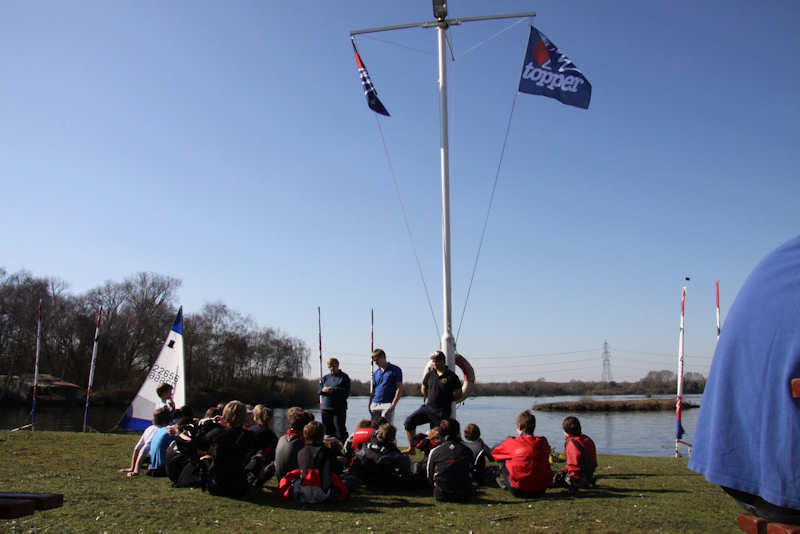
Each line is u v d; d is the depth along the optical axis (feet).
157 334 205.77
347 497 21.43
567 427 24.45
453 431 21.97
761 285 8.65
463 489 21.21
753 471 8.16
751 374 8.36
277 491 22.90
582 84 36.86
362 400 318.65
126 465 28.58
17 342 183.42
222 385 230.89
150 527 16.90
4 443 34.88
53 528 16.40
